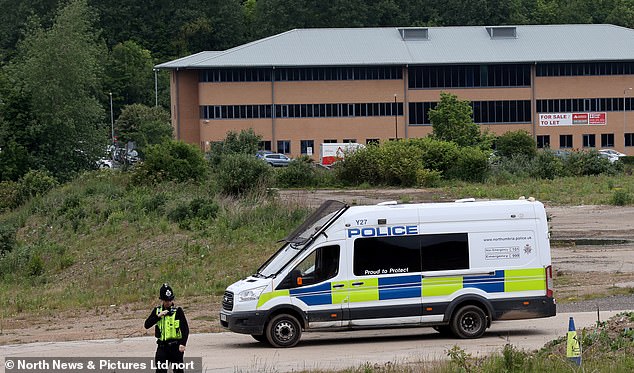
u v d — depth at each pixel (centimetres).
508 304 4028
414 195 12175
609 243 7519
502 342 3931
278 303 3934
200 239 7506
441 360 3344
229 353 3828
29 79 15250
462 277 4012
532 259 4056
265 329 3947
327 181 14338
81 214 9125
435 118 17088
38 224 9388
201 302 5506
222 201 8775
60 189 11181
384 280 3972
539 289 4053
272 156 18000
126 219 8638
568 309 4822
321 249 3972
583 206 10219
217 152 15125
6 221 9662
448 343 3947
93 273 7056
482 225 4038
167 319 2944
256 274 4147
